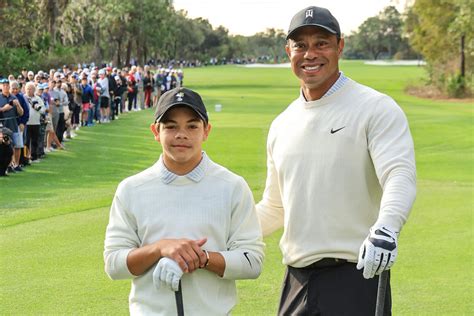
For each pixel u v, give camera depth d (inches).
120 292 264.5
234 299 144.3
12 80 586.9
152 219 138.9
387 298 156.3
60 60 1358.3
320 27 155.1
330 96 158.2
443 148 773.9
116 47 2874.0
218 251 139.3
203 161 140.9
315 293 158.1
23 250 322.7
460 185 518.9
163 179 140.2
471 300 253.1
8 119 564.1
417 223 381.7
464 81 1758.1
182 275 136.5
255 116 1128.8
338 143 155.3
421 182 536.7
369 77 2763.3
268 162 172.6
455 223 381.1
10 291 264.7
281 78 2743.6
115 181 532.4
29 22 1309.1
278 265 300.0
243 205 142.3
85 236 348.2
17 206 426.0
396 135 151.0
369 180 156.0
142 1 2647.6
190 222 138.4
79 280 278.5
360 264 133.6
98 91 1021.2
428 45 1911.9
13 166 574.9
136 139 816.9
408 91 1943.9
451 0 1822.1
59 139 743.1
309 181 157.6
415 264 301.0
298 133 160.1
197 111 136.7
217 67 4451.3
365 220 156.6
